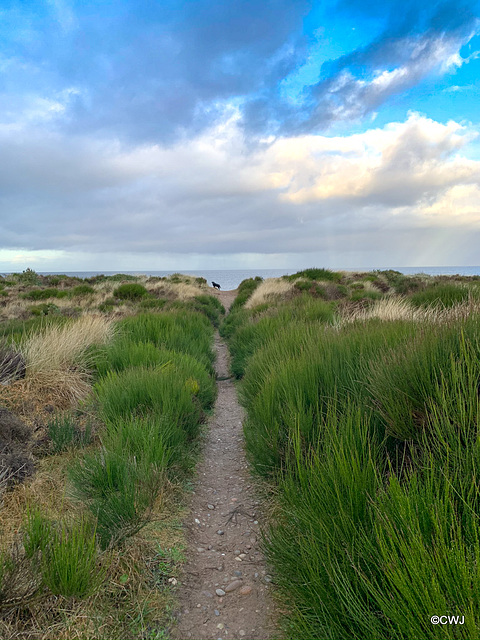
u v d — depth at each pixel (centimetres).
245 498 379
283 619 227
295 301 1441
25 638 201
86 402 547
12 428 399
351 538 216
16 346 661
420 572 165
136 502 312
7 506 308
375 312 873
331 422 323
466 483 209
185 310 1524
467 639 144
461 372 284
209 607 243
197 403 595
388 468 293
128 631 218
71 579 216
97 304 1962
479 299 488
